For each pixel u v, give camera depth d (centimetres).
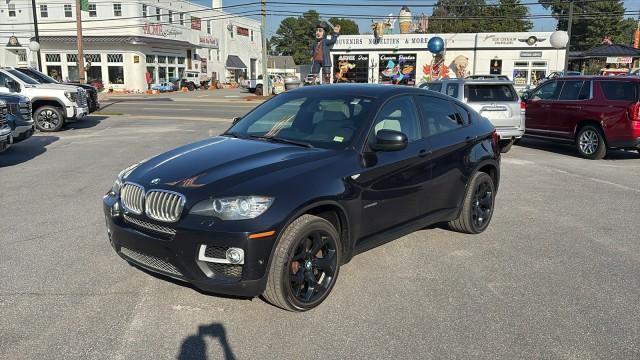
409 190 478
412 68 3241
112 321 376
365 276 463
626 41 7369
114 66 4756
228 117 2059
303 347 345
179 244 362
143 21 4781
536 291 437
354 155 431
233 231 352
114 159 1051
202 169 397
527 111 1295
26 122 1156
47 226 598
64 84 1689
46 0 4753
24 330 362
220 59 6544
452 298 421
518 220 651
